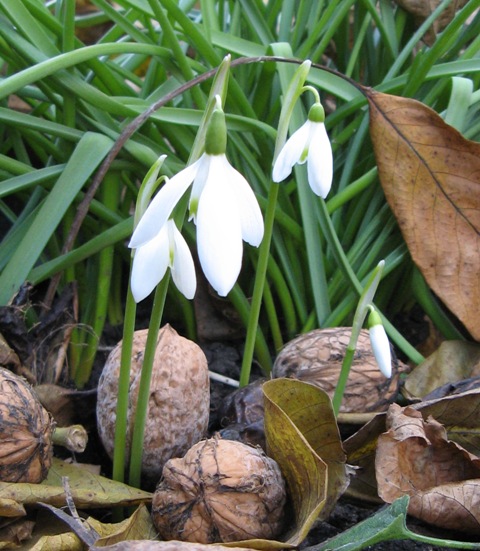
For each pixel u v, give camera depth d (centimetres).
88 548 31
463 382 40
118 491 34
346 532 31
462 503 34
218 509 32
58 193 41
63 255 41
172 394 35
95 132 44
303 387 33
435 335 48
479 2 42
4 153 49
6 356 39
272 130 44
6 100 50
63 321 42
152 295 49
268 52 44
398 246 46
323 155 32
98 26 72
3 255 43
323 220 44
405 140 43
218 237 27
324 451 34
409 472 35
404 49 47
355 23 51
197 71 46
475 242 43
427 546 35
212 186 27
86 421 40
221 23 50
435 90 47
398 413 35
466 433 37
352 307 45
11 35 42
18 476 33
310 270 44
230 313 47
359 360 39
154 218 27
